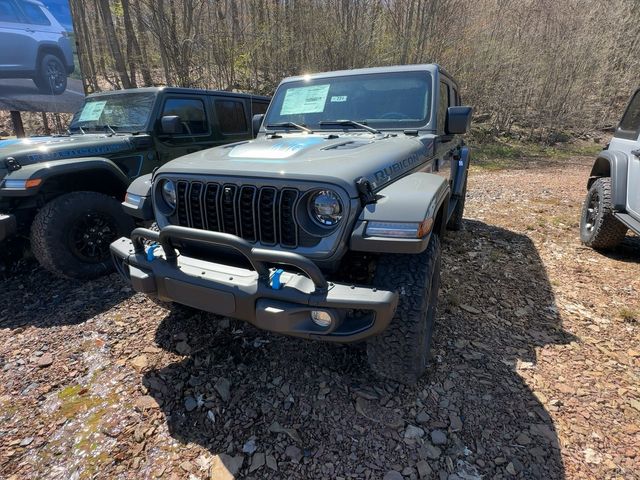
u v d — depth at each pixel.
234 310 1.97
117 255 2.50
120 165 4.33
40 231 3.56
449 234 5.04
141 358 2.62
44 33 8.02
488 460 1.89
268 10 14.24
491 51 16.67
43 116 11.18
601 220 4.35
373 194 1.99
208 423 2.10
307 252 1.98
